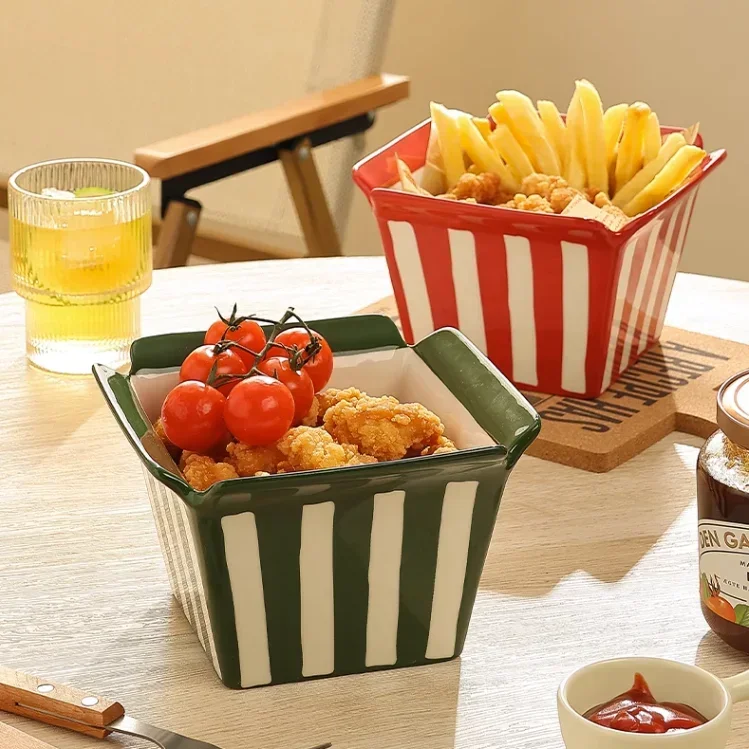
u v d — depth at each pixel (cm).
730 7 280
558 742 81
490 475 83
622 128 141
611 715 70
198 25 266
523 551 105
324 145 254
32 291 137
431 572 86
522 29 311
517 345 133
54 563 102
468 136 137
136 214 138
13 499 112
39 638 92
